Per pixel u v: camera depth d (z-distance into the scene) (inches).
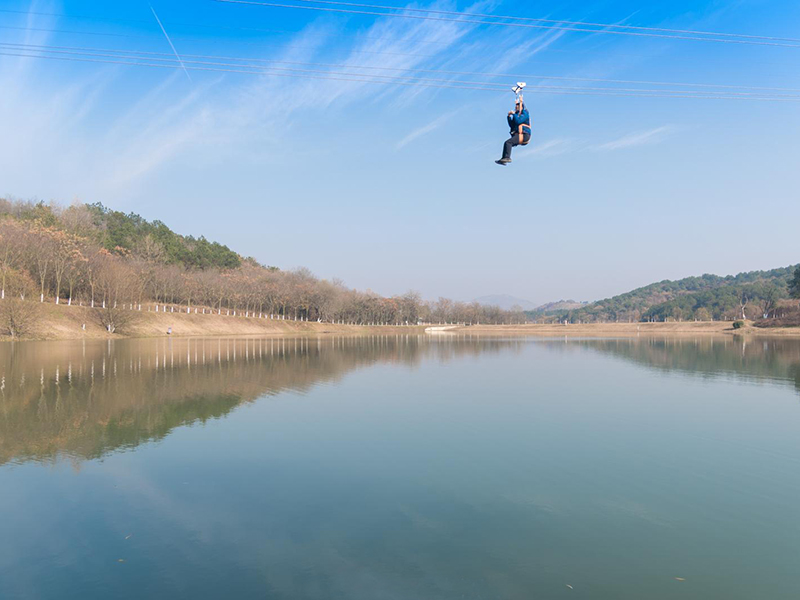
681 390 1184.2
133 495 499.8
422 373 1512.1
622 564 371.9
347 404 979.3
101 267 3801.7
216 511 461.7
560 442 702.5
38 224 3978.8
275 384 1232.2
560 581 347.6
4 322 2694.4
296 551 388.2
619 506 478.9
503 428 783.7
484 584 343.0
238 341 3245.6
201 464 596.7
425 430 765.9
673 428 787.4
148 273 4635.8
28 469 574.2
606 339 4389.8
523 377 1428.4
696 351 2600.9
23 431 740.7
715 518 453.1
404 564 369.1
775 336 4722.0
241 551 387.9
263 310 6766.7
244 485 528.4
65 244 3533.5
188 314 4623.5
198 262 7081.7
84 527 427.5
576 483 539.8
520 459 622.5
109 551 387.5
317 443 690.8
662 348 2886.3
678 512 466.3
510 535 416.8
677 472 576.7
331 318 7052.2
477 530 426.0
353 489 519.2
